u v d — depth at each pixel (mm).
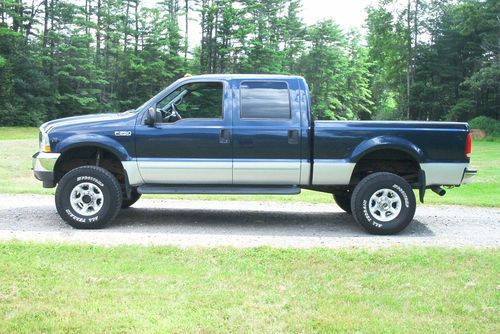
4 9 50094
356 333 3633
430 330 3701
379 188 7297
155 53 61188
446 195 12516
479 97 56062
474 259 5641
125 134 7328
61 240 6230
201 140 7309
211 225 7848
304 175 7391
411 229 7852
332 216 8977
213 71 65875
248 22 65000
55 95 54312
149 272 4898
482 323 3857
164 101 7508
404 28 61781
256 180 7434
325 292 4461
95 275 4766
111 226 7559
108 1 60844
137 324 3678
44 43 55938
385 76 67125
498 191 13375
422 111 63188
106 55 61438
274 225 8000
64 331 3549
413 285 4715
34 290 4309
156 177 7430
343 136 7285
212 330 3615
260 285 4609
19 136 33094
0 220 7762
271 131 7297
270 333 3600
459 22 55250
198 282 4645
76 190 7312
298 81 7492
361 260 5500
